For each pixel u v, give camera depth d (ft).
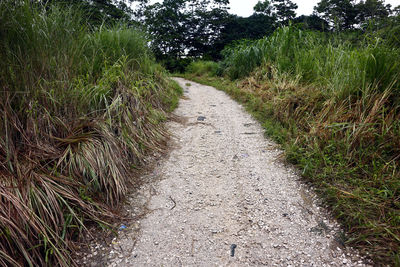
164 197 8.93
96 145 8.88
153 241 7.05
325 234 7.01
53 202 6.73
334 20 18.08
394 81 10.38
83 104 10.19
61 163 7.86
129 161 10.53
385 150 9.14
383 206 7.11
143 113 13.43
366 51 11.55
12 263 5.38
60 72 9.64
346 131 10.31
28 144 7.73
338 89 12.59
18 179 6.66
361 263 6.02
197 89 29.37
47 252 5.85
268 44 27.78
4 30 8.11
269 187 9.31
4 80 7.82
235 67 31.42
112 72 13.61
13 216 5.90
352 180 8.30
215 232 7.35
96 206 7.66
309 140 11.12
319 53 18.61
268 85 21.01
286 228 7.36
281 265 6.20
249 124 15.80
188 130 14.98
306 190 8.92
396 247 6.04
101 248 6.77
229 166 10.96
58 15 10.82
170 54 89.10
